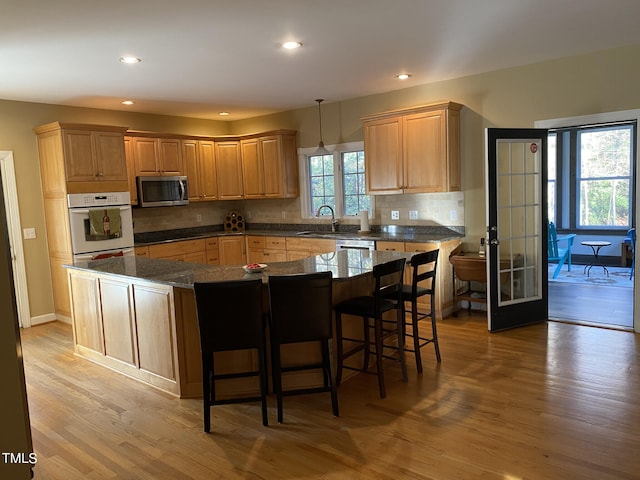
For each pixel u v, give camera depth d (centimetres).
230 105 618
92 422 307
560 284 678
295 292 287
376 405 317
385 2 295
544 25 352
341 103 623
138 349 369
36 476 250
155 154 629
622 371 356
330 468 247
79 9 285
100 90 500
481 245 512
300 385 342
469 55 429
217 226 754
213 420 306
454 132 517
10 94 504
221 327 282
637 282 441
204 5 287
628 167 826
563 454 251
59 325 546
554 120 467
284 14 308
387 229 601
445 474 238
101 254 539
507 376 354
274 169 671
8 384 78
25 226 541
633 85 422
